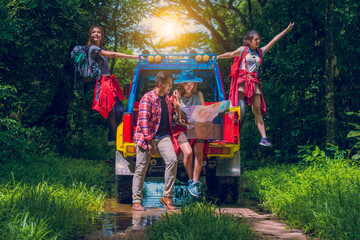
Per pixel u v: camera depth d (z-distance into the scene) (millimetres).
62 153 13258
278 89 10625
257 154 11562
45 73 13375
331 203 4539
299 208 4777
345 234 3676
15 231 3400
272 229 4457
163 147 5422
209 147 5930
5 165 7375
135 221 4855
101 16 14047
